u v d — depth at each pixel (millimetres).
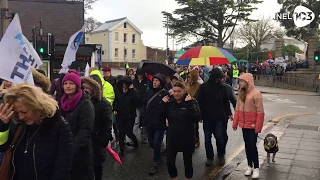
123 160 7285
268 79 33906
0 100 3535
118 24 66500
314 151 7434
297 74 33000
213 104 6742
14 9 32594
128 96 7707
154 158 6562
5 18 12375
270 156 7047
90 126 4195
